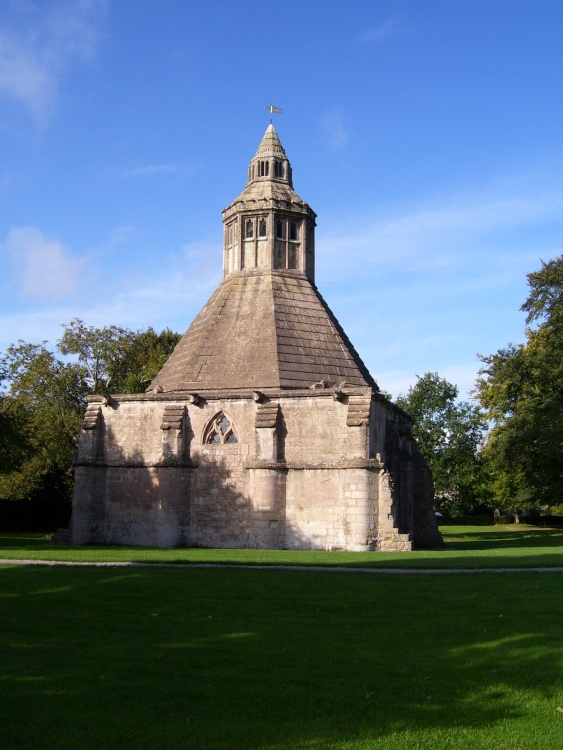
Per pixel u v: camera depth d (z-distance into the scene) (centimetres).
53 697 1216
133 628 1731
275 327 4816
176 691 1248
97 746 1020
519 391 6575
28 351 8119
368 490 4141
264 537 4250
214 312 5031
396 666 1410
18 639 1619
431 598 2123
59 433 7531
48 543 4706
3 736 1050
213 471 4434
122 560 3048
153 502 4519
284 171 5444
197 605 2019
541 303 6294
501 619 1831
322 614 1898
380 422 4538
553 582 2420
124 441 4634
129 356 8250
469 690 1272
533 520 9906
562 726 1108
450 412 8100
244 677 1330
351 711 1164
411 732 1080
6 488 7419
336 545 4153
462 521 10706
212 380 4675
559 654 1502
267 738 1053
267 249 5191
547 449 5669
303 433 4328
